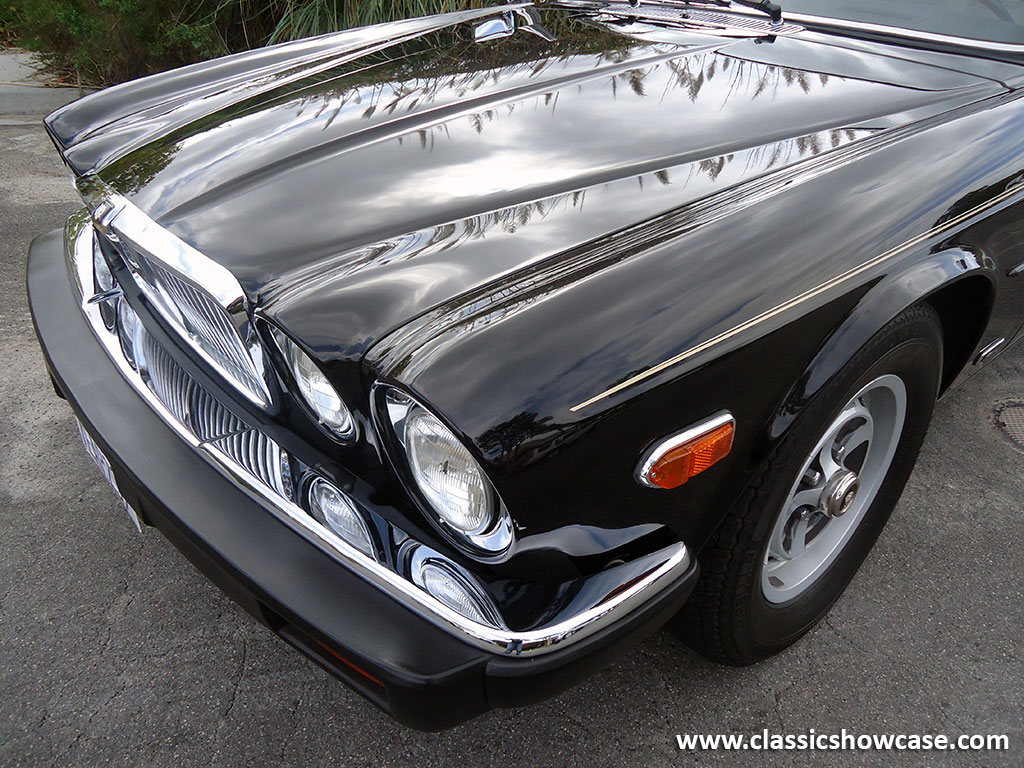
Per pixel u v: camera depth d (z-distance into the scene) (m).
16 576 1.89
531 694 1.13
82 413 1.51
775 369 1.32
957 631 1.86
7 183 3.89
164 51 5.04
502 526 1.12
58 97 5.16
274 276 1.27
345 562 1.18
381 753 1.56
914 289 1.49
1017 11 2.13
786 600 1.69
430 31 2.34
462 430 1.04
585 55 2.00
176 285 1.40
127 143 1.79
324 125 1.67
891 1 2.25
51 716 1.59
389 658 1.11
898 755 1.59
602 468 1.14
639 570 1.19
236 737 1.58
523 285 1.22
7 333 2.75
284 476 1.29
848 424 1.65
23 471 2.19
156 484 1.36
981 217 1.64
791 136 1.64
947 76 1.97
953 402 2.63
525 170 1.51
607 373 1.12
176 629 1.79
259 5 5.32
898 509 2.20
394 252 1.30
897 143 1.63
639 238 1.33
